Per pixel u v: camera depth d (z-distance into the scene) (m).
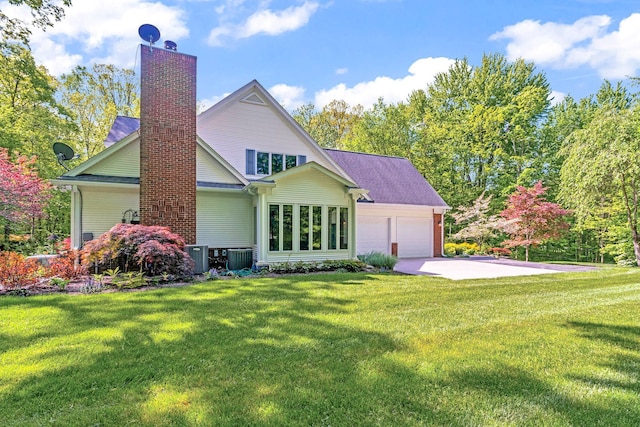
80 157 23.81
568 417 2.75
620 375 3.52
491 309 6.25
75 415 2.72
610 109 15.28
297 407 2.84
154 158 10.34
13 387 3.17
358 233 16.88
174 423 2.61
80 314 5.57
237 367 3.62
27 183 11.85
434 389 3.17
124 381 3.31
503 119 25.05
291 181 11.67
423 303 6.68
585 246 24.14
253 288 7.93
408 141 28.94
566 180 16.39
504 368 3.65
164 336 4.56
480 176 26.75
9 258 7.87
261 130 14.62
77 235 10.70
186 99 10.92
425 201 18.50
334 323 5.27
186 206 10.80
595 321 5.48
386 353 4.04
